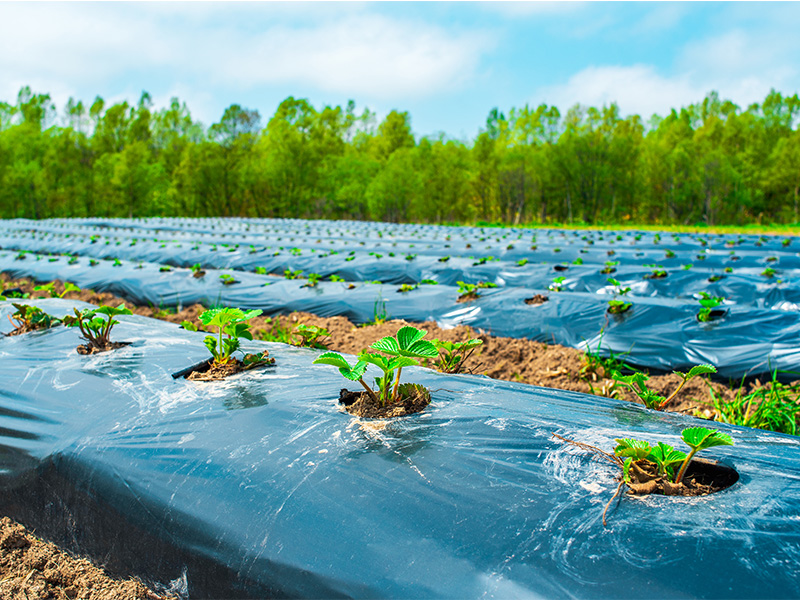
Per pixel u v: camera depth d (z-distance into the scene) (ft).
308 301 26.07
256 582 6.51
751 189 144.66
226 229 80.79
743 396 15.23
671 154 138.72
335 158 162.81
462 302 23.02
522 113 170.50
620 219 149.89
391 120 183.11
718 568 5.27
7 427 9.71
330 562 6.19
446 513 6.43
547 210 155.22
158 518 7.53
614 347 18.45
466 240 60.18
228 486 7.43
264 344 14.39
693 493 6.49
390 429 8.25
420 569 5.83
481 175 148.56
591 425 8.39
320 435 8.20
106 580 7.95
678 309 19.22
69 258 41.27
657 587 5.16
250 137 156.15
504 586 5.44
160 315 28.19
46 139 156.46
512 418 8.54
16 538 8.82
